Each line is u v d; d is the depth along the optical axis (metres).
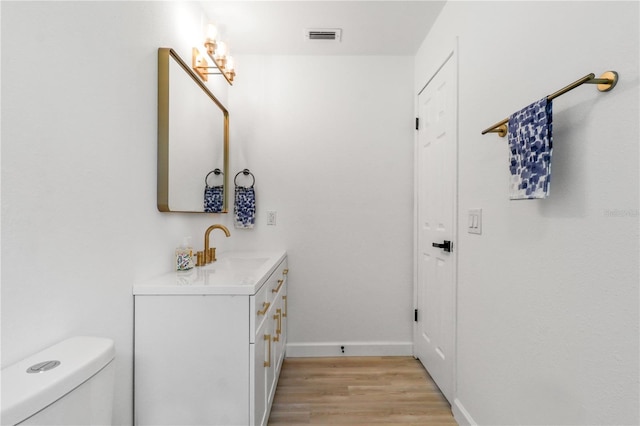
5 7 0.71
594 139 0.82
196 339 1.18
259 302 1.29
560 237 0.94
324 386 1.94
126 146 1.15
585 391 0.85
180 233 1.60
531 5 1.07
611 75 0.76
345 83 2.42
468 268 1.52
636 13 0.71
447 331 1.79
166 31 1.45
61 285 0.87
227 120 2.26
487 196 1.35
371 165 2.42
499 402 1.25
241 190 2.34
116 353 1.08
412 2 1.83
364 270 2.41
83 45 0.93
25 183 0.76
